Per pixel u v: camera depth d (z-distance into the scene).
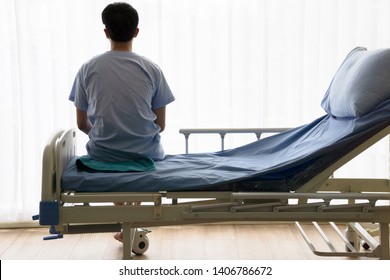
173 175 2.34
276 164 2.42
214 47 3.46
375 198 2.28
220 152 2.95
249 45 3.47
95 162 2.49
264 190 2.35
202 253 3.20
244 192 2.30
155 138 2.64
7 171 3.53
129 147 2.52
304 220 2.31
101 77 2.53
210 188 2.32
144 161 2.53
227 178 2.32
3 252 3.22
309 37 3.50
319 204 2.29
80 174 2.35
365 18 3.49
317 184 2.37
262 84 3.50
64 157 2.45
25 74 3.43
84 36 3.41
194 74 3.45
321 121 2.85
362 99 2.30
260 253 3.19
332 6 3.46
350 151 2.34
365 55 2.46
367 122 2.29
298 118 3.51
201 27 3.46
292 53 3.48
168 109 3.49
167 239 3.43
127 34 2.60
